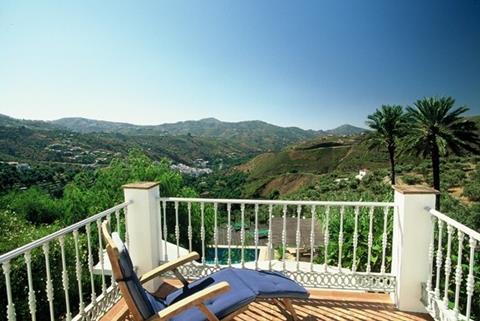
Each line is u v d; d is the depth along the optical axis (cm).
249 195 4497
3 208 1578
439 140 1745
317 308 272
